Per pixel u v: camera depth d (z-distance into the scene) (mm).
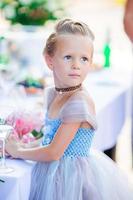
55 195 2076
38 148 2111
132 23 2373
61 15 4094
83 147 2133
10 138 2209
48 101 2240
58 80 2158
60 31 2121
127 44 5680
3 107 2609
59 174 2094
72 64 2105
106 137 3393
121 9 6062
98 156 2203
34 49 4059
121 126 4059
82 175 2096
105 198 2107
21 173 2068
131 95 4391
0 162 2176
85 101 2090
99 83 4223
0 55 3764
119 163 4730
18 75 3645
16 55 4082
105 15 6043
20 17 4008
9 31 3877
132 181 2359
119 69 4953
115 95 3752
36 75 3852
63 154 2119
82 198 2100
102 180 2123
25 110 2527
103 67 4660
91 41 2139
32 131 2373
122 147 5160
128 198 2184
